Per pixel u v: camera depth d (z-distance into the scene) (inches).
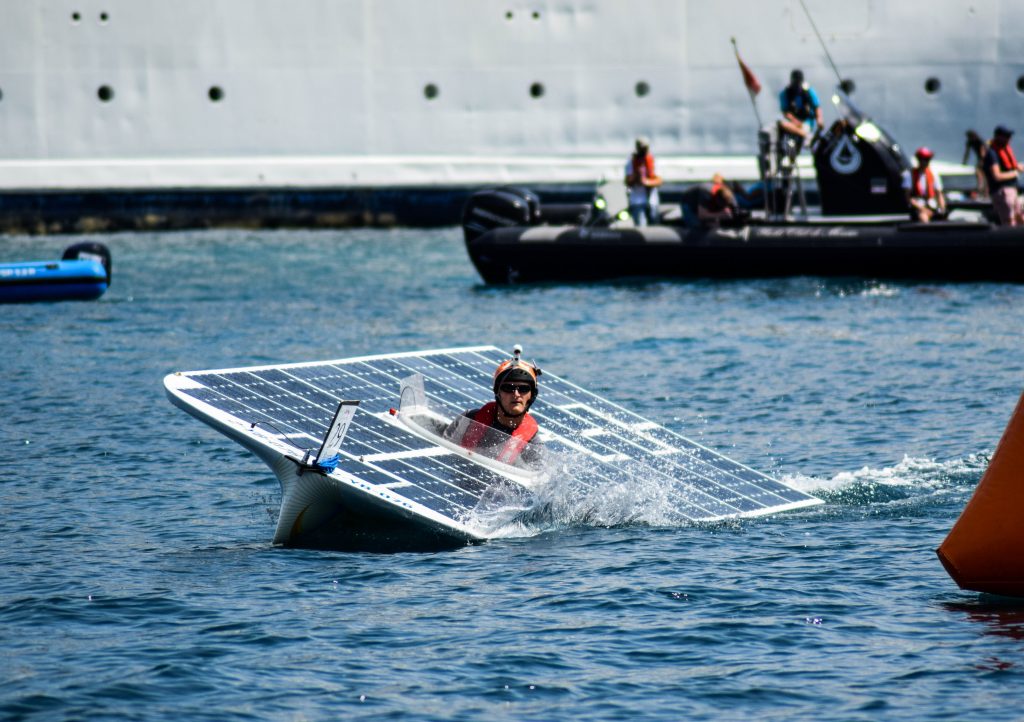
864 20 5152.6
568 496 1250.6
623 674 881.5
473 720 813.9
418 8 5196.9
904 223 3412.9
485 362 1476.4
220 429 1173.1
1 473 1504.7
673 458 1359.5
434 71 5216.5
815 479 1433.3
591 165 5216.5
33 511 1336.1
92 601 1032.2
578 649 924.6
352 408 1134.4
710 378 2112.5
